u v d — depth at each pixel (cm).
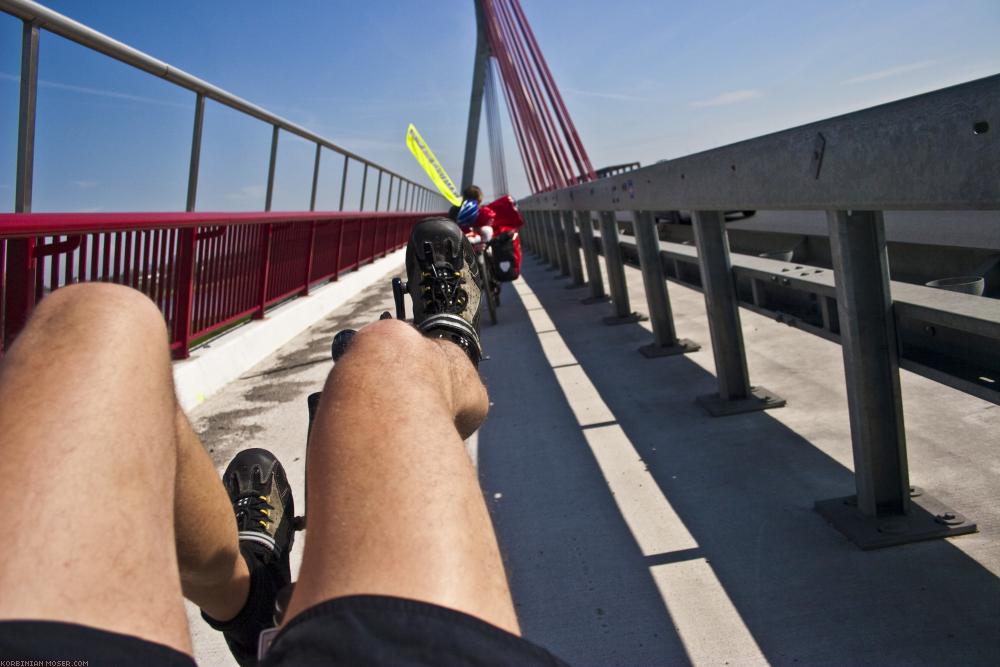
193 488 83
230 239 536
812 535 204
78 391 52
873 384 202
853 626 163
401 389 64
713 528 216
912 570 181
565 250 987
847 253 197
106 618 41
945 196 130
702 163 269
